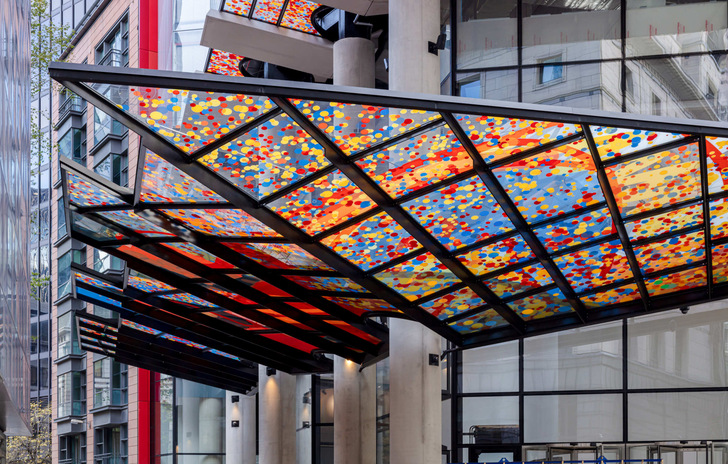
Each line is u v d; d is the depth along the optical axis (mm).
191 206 12305
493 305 15227
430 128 9633
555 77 18922
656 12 18656
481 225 12453
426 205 11773
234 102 9039
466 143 9906
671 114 18375
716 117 18234
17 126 20250
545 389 20219
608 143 9875
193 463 38781
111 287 19422
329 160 10359
